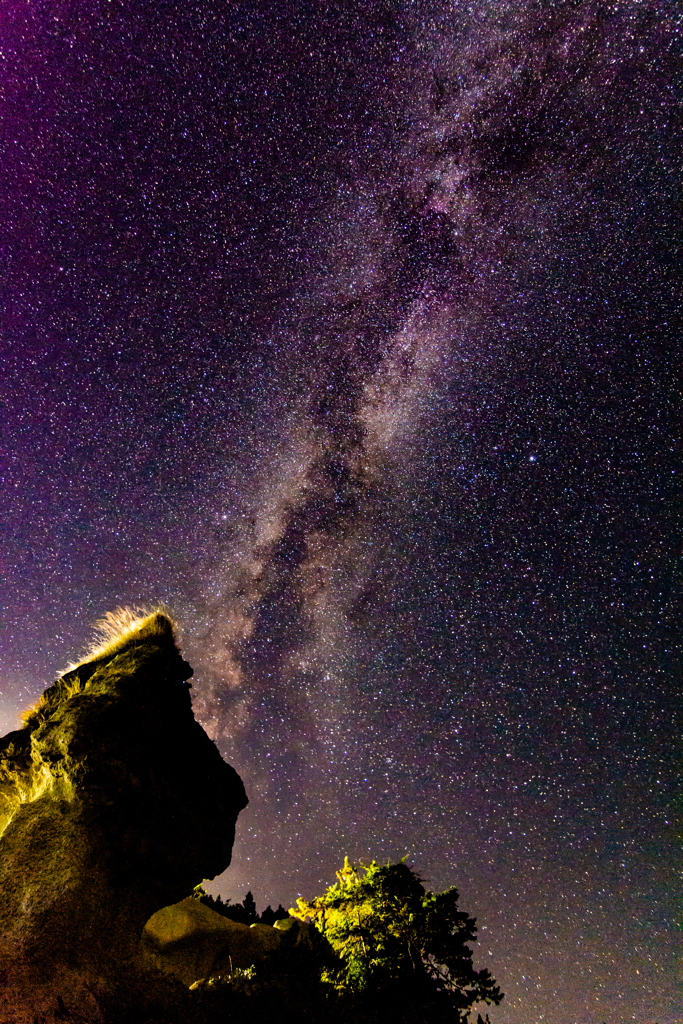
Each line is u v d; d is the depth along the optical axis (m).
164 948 4.24
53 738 3.86
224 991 4.20
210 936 4.47
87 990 3.79
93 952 3.80
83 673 4.39
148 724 4.02
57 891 3.71
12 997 3.64
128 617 4.80
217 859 4.18
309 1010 4.57
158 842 3.91
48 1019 3.67
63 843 3.76
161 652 4.37
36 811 3.87
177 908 4.52
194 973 4.24
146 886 3.91
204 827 4.13
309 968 4.95
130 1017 3.86
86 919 3.76
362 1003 4.98
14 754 4.21
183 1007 4.00
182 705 4.33
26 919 3.68
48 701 4.32
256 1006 4.30
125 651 4.39
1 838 3.86
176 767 4.10
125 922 3.86
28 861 3.76
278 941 4.83
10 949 3.65
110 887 3.79
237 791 4.41
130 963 3.96
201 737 4.35
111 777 3.80
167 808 3.97
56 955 3.72
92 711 3.89
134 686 4.07
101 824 3.76
